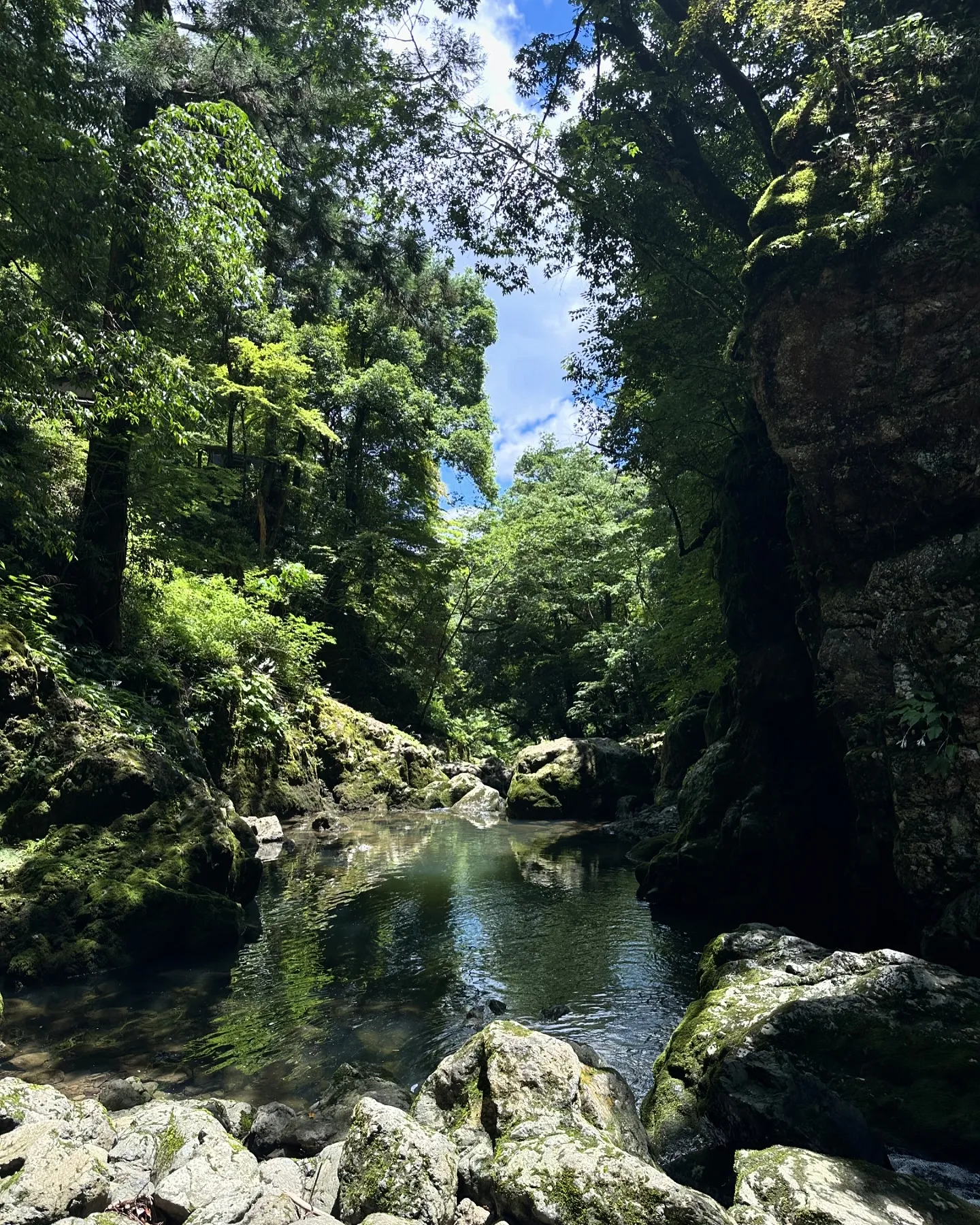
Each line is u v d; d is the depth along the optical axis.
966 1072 4.32
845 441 7.56
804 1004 5.03
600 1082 4.35
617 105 11.51
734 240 11.80
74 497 13.34
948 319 6.96
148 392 8.99
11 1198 3.02
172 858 8.38
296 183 16.39
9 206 8.35
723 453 12.40
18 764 8.37
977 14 7.71
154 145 8.66
